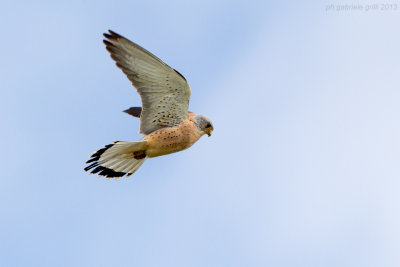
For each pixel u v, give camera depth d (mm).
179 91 11852
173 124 12594
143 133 12359
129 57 11133
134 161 12766
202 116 13328
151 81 11594
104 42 10891
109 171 12633
